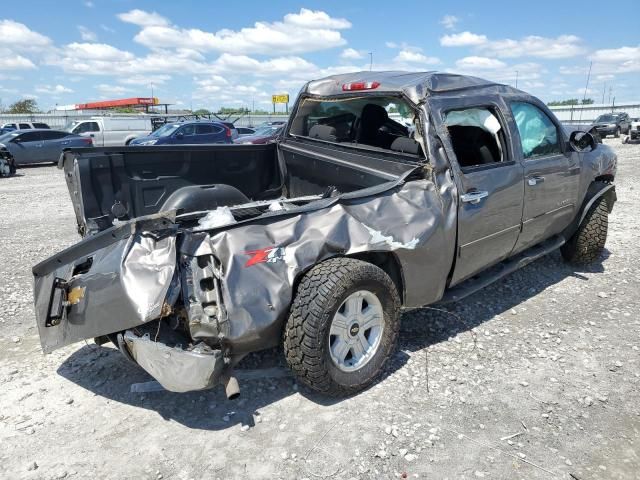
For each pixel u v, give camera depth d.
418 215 3.50
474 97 4.15
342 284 2.99
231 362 2.88
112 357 3.86
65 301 3.09
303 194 5.11
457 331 4.21
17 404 3.28
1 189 13.70
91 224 3.85
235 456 2.78
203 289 2.82
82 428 3.04
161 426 3.05
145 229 2.87
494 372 3.59
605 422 3.06
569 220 5.23
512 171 4.21
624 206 9.17
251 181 5.20
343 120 4.94
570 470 2.67
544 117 4.83
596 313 4.57
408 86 3.91
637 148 23.62
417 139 3.84
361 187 4.31
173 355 2.73
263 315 2.85
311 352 2.96
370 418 3.08
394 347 3.46
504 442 2.88
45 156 21.19
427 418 3.08
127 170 4.14
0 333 4.29
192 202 4.29
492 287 5.18
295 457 2.76
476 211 3.88
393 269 3.54
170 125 20.36
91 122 24.78
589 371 3.61
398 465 2.70
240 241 2.90
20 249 6.98
